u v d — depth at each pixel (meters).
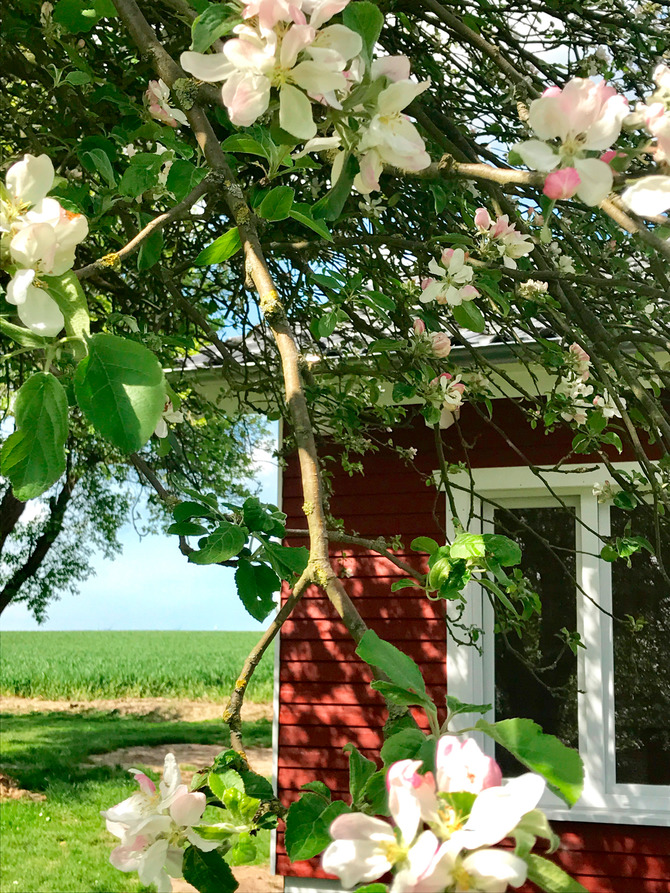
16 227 0.99
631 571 5.08
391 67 1.05
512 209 2.77
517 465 5.32
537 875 0.71
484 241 2.66
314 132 0.99
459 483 5.46
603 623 5.01
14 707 20.45
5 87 3.42
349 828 0.73
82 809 10.66
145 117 2.40
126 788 11.68
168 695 23.08
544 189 0.99
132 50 3.21
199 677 23.92
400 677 0.94
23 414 0.98
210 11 0.98
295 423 1.20
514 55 3.72
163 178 2.13
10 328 1.01
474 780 0.75
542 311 3.15
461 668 5.22
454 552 1.31
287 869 5.31
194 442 6.08
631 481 3.20
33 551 11.62
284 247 3.14
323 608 5.67
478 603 5.27
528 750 0.81
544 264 3.12
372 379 3.51
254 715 19.66
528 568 5.26
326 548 1.11
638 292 2.52
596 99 0.98
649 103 0.99
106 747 14.78
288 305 4.03
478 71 3.81
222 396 4.73
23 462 0.98
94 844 9.31
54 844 9.30
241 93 0.96
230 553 1.22
